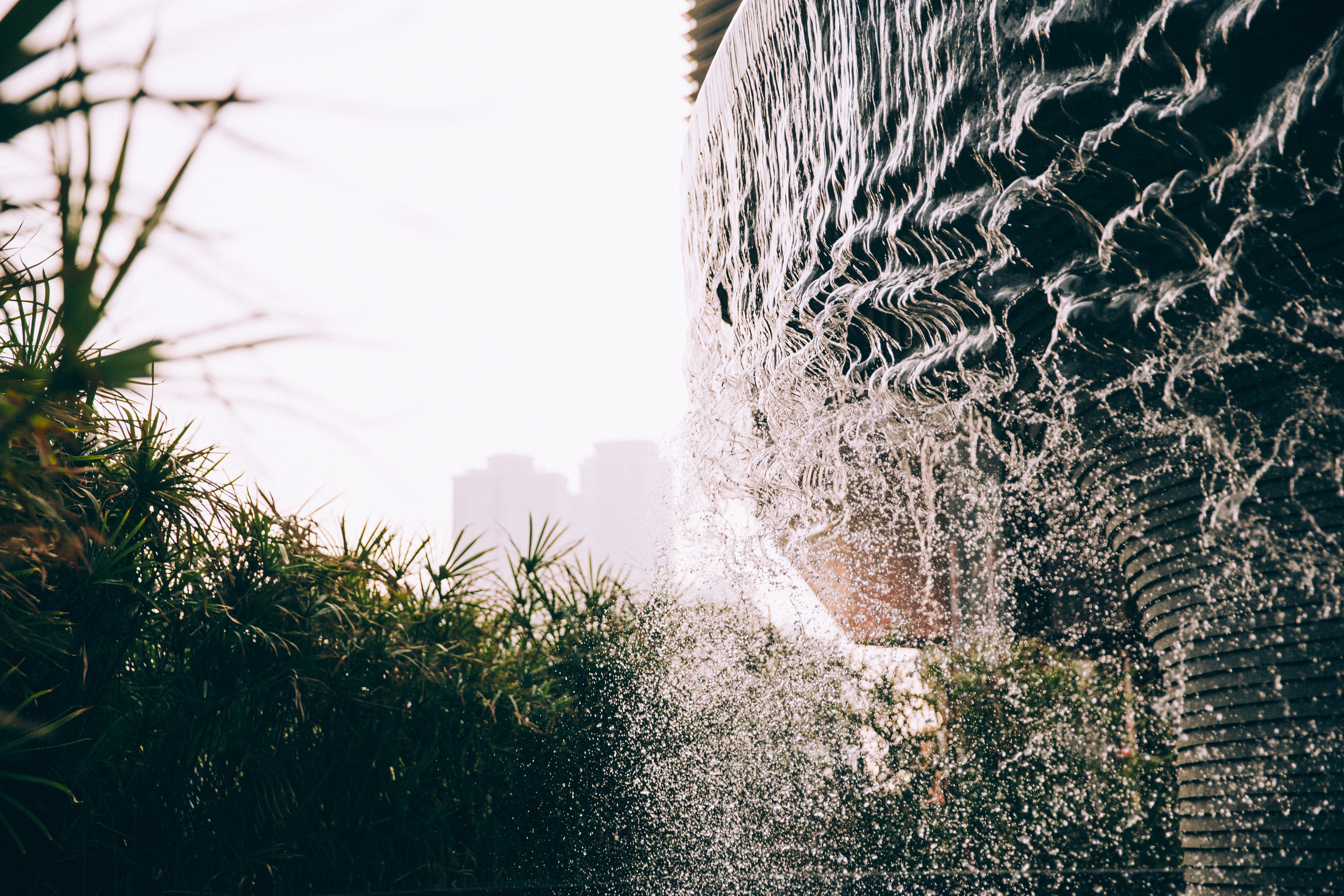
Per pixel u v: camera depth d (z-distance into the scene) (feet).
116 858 8.75
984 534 11.94
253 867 10.03
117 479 8.84
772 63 10.77
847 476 12.51
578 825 14.07
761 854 14.78
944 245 7.60
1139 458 7.23
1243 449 6.27
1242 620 6.57
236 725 9.96
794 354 11.05
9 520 4.91
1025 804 14.93
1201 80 5.14
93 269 1.77
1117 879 13.23
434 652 12.91
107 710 8.86
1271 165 4.98
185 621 9.63
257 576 10.29
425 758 12.00
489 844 13.33
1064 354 7.19
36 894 8.32
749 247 12.14
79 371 1.81
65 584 8.06
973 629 14.26
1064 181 6.23
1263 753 6.44
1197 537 6.85
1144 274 6.25
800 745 15.58
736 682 15.80
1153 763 13.98
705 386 14.98
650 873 13.89
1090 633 13.16
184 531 9.48
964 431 9.70
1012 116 6.44
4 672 8.07
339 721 11.34
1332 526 5.86
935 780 15.51
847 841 15.05
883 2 8.05
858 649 16.17
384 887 11.55
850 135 8.71
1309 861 6.12
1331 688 5.96
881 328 9.43
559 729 14.55
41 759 8.16
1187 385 6.37
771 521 14.49
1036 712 14.99
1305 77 4.70
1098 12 5.60
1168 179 5.69
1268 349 5.80
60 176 1.77
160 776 9.29
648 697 15.21
